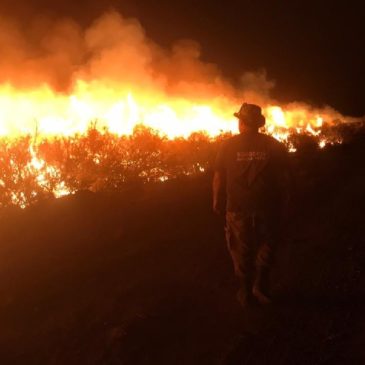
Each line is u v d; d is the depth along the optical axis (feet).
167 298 13.94
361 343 11.14
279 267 15.88
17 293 14.42
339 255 16.42
